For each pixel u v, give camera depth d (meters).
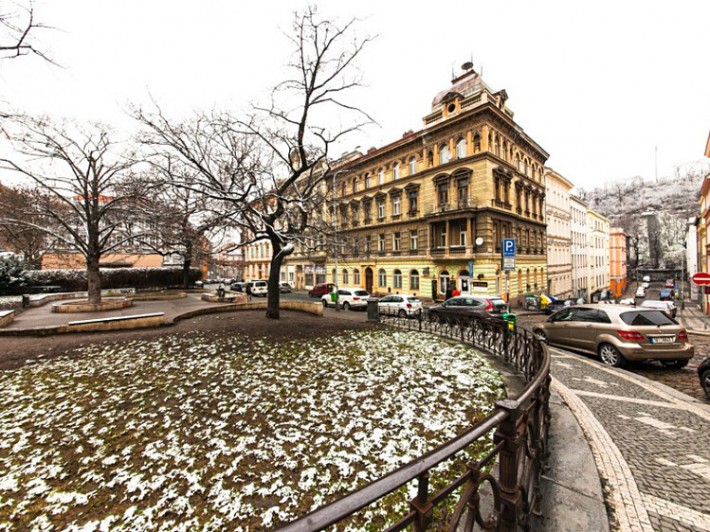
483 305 14.39
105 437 4.12
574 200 41.41
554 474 3.15
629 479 3.08
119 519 2.78
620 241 64.75
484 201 22.27
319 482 3.22
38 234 23.78
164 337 10.16
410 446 3.85
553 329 9.52
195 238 15.23
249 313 16.09
